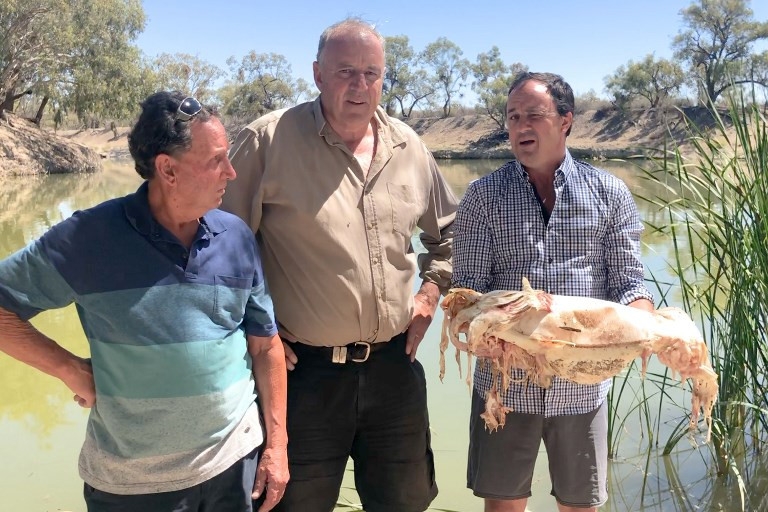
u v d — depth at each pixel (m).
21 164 29.55
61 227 1.99
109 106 34.41
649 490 3.65
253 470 2.30
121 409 2.05
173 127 1.95
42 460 4.15
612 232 2.62
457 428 4.57
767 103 3.73
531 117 2.49
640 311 2.21
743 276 3.57
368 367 2.76
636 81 45.78
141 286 2.02
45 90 32.47
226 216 2.26
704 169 3.79
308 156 2.62
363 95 2.56
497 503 2.76
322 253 2.61
